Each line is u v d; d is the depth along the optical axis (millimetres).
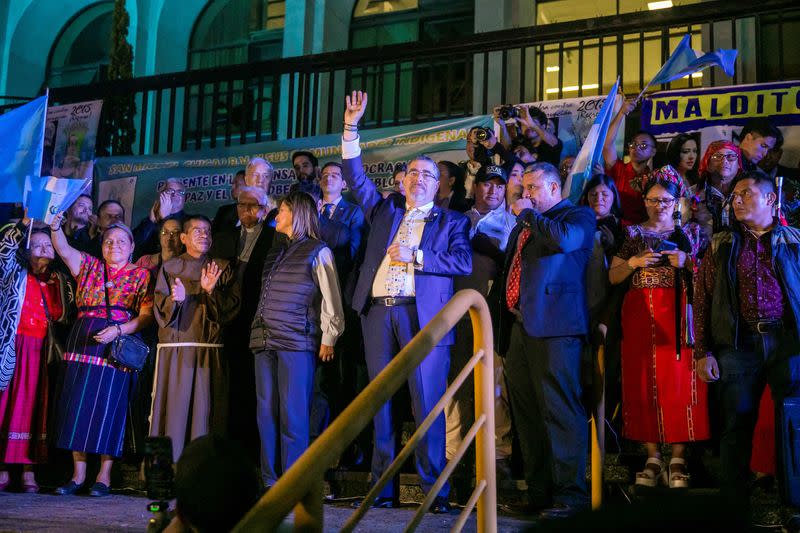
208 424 4918
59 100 7699
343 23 10914
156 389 4938
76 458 5086
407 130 6457
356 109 4723
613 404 4723
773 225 3902
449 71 6691
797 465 3527
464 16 10531
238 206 5648
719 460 4254
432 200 4613
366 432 5012
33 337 5258
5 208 6520
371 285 4461
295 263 4637
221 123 10922
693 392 4152
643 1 9602
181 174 7098
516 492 4375
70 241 6594
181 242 5785
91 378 5012
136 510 4152
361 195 4762
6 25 12305
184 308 5012
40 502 4445
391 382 1978
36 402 5234
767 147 5348
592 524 590
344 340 5164
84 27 12469
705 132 5695
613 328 4555
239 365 5102
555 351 3998
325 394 5141
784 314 3736
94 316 5133
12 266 5137
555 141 5945
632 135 6750
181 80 7375
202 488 1637
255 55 11570
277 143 6848
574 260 4129
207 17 11836
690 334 4195
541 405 4074
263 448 4566
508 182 5352
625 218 5543
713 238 4020
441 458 4195
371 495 2035
